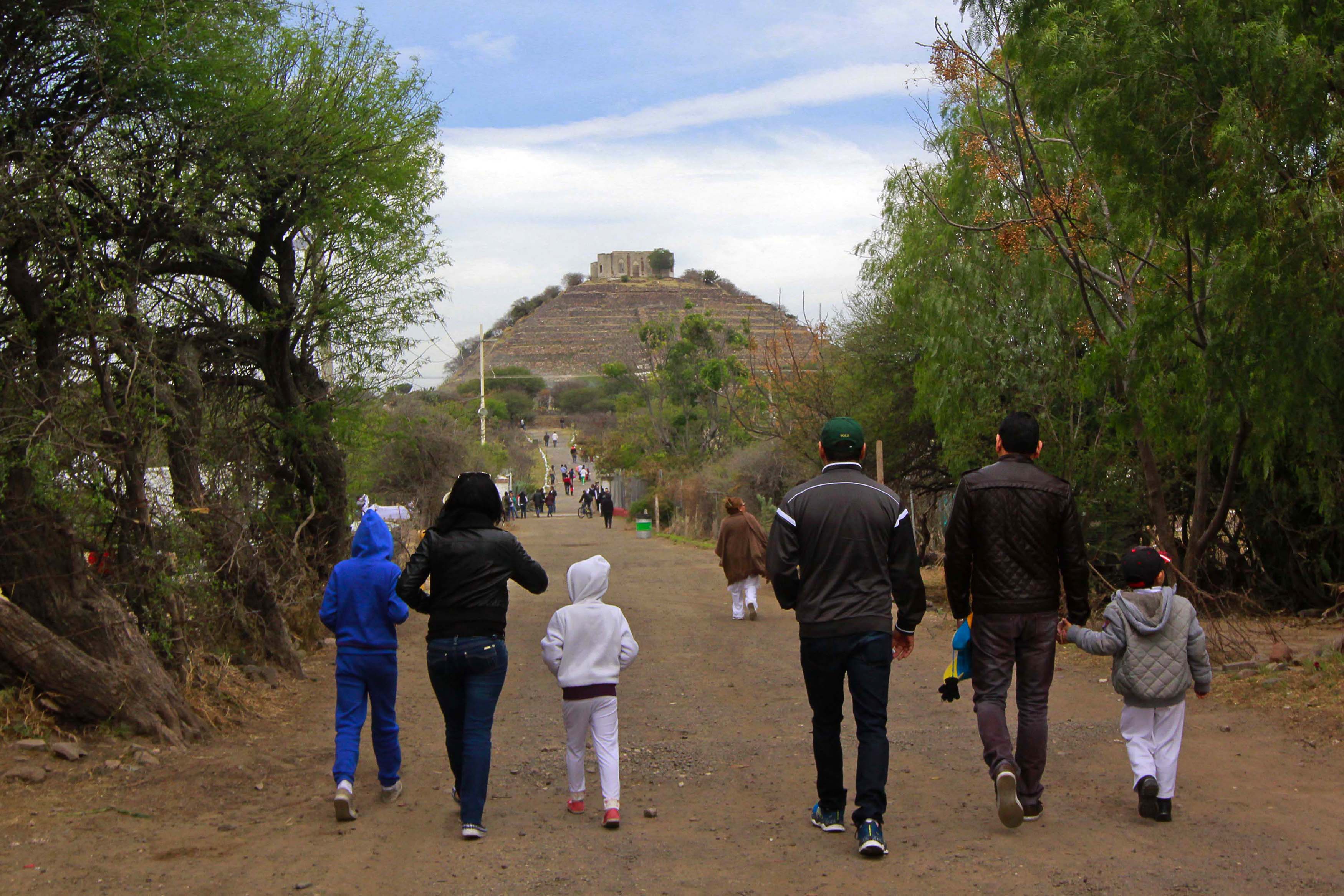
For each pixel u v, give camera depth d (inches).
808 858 202.5
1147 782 213.2
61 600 290.7
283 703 369.1
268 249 408.2
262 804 245.9
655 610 661.9
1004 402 567.2
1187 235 394.9
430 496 888.3
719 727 332.5
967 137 500.4
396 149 418.9
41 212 298.4
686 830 224.7
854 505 206.5
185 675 326.0
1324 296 343.0
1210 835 206.1
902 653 213.9
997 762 206.5
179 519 338.0
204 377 423.8
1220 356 387.5
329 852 210.7
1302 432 416.8
